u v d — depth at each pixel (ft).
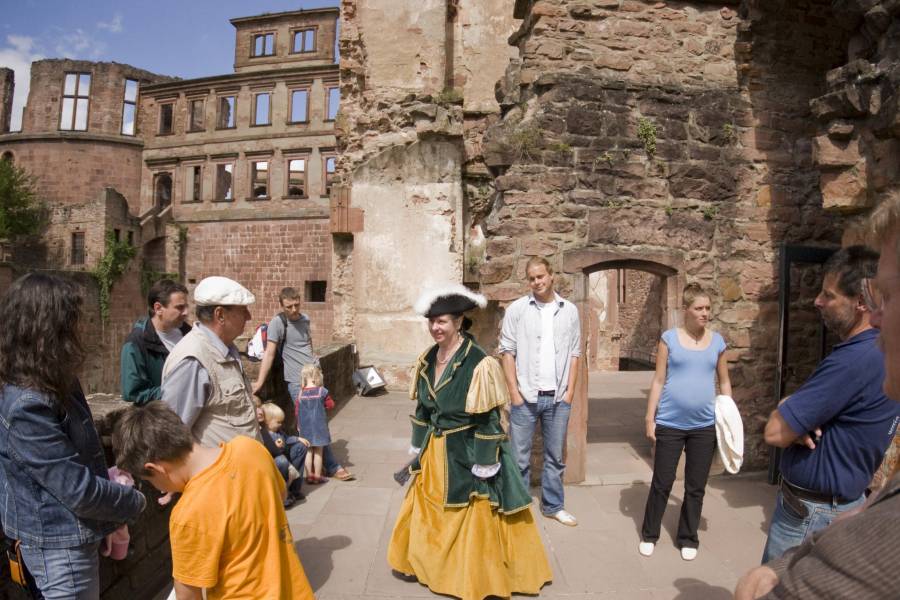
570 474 18.53
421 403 12.34
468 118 39.63
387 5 38.47
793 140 20.59
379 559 13.58
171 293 12.84
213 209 117.08
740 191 20.16
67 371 7.30
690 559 13.53
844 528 3.24
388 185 36.88
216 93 118.42
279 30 123.24
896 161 12.96
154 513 12.08
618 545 14.34
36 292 7.16
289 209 113.50
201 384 10.18
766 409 20.02
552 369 15.61
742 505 16.93
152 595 11.78
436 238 36.52
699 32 20.24
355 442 24.40
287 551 8.37
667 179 19.74
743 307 19.97
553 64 19.48
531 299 16.14
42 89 125.08
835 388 7.88
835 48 20.65
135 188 123.75
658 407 14.02
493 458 11.32
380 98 38.17
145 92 123.85
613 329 56.29
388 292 36.70
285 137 114.52
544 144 19.02
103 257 102.73
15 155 123.75
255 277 113.60
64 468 7.02
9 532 7.25
